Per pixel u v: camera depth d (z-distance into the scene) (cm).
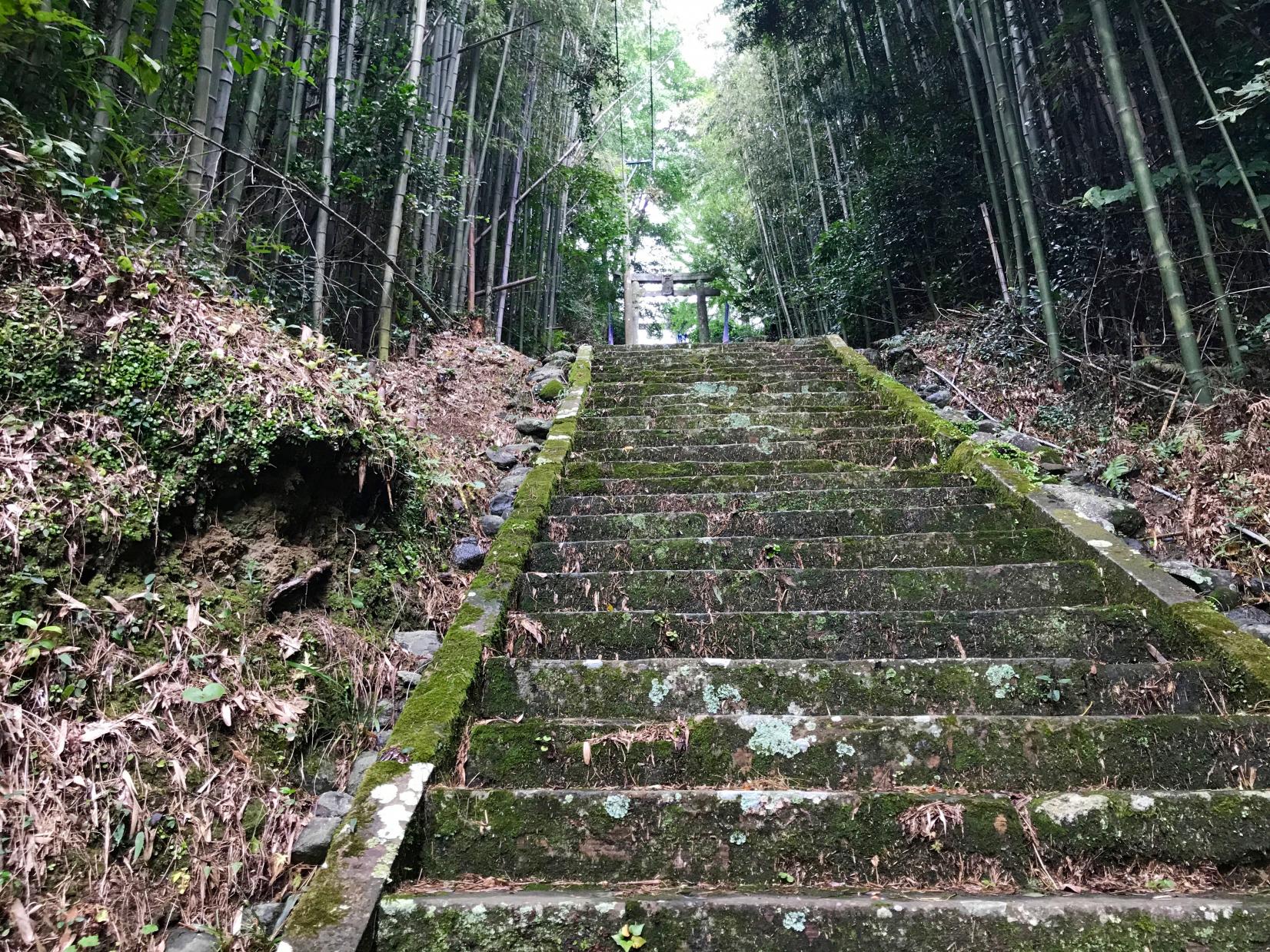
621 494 434
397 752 217
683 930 173
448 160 776
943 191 772
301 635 260
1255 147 478
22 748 178
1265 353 461
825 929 172
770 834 201
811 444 498
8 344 226
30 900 161
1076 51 579
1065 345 590
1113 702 250
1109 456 456
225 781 209
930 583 319
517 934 173
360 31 685
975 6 624
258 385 274
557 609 323
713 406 595
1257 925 165
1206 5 488
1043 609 288
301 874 200
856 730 229
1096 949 165
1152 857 193
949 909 172
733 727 233
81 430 232
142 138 357
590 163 1250
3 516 202
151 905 177
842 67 986
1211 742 220
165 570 237
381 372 557
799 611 304
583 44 1052
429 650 295
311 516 295
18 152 256
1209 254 455
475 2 820
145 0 341
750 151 1286
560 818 205
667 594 323
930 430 505
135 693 209
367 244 668
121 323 253
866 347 936
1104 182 586
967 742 225
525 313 1168
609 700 260
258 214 541
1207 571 325
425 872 199
